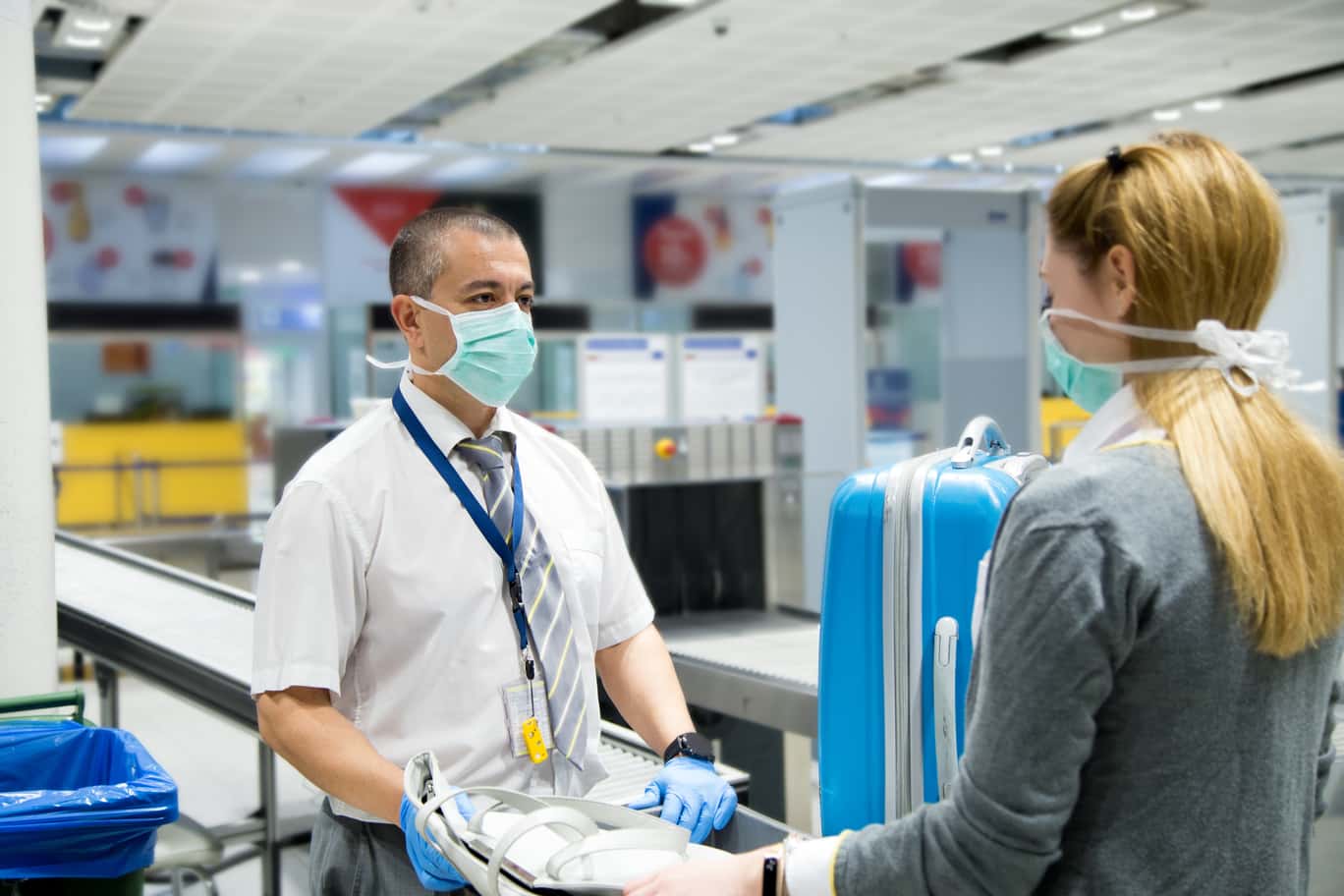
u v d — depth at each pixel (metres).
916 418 9.07
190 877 3.63
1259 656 0.99
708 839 1.58
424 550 1.54
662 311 15.24
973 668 1.05
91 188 12.79
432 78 8.95
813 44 8.30
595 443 4.53
